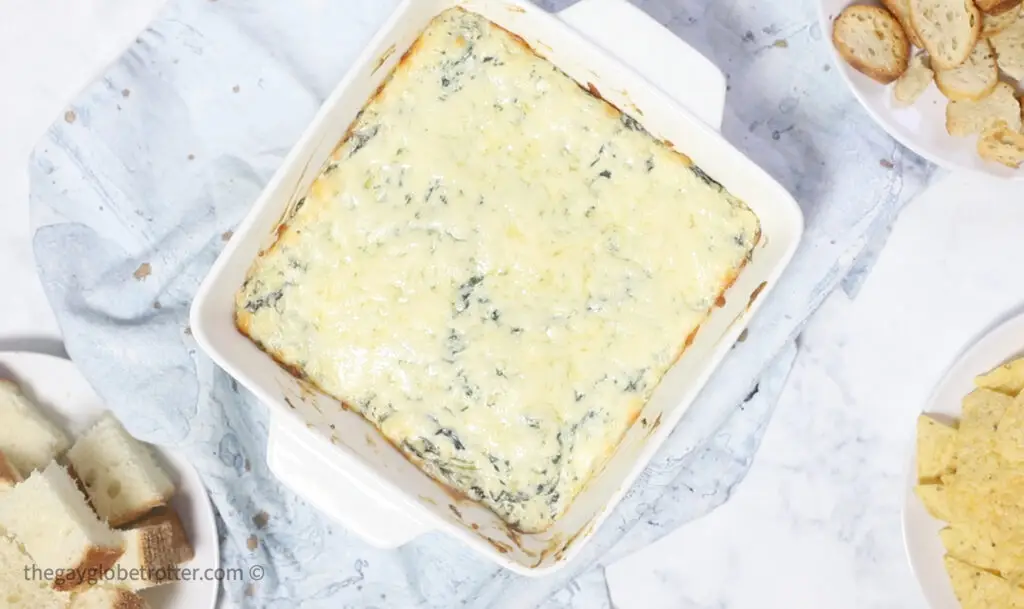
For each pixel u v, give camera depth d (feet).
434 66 3.05
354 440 3.03
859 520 3.38
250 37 3.33
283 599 3.40
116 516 3.32
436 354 3.04
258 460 3.36
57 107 3.39
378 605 3.40
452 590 3.38
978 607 3.18
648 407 3.04
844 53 3.19
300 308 3.04
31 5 3.37
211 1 3.32
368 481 3.03
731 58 3.32
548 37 3.00
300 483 3.05
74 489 3.31
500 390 3.04
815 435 3.38
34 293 3.41
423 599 3.39
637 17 3.01
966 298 3.33
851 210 3.30
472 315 3.04
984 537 3.16
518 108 3.04
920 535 3.26
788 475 3.39
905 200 3.30
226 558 3.40
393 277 3.04
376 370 3.04
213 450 3.33
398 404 3.05
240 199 3.34
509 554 3.00
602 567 3.39
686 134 2.99
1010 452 3.14
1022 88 3.27
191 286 3.35
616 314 3.04
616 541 3.34
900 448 3.36
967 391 3.24
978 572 3.18
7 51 3.39
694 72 3.01
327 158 3.04
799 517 3.39
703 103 3.02
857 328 3.36
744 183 2.99
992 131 3.18
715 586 3.41
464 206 3.04
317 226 3.03
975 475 3.16
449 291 3.04
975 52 3.19
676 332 3.02
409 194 3.04
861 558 3.39
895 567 3.38
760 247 3.02
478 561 3.37
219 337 2.99
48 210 3.35
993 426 3.17
